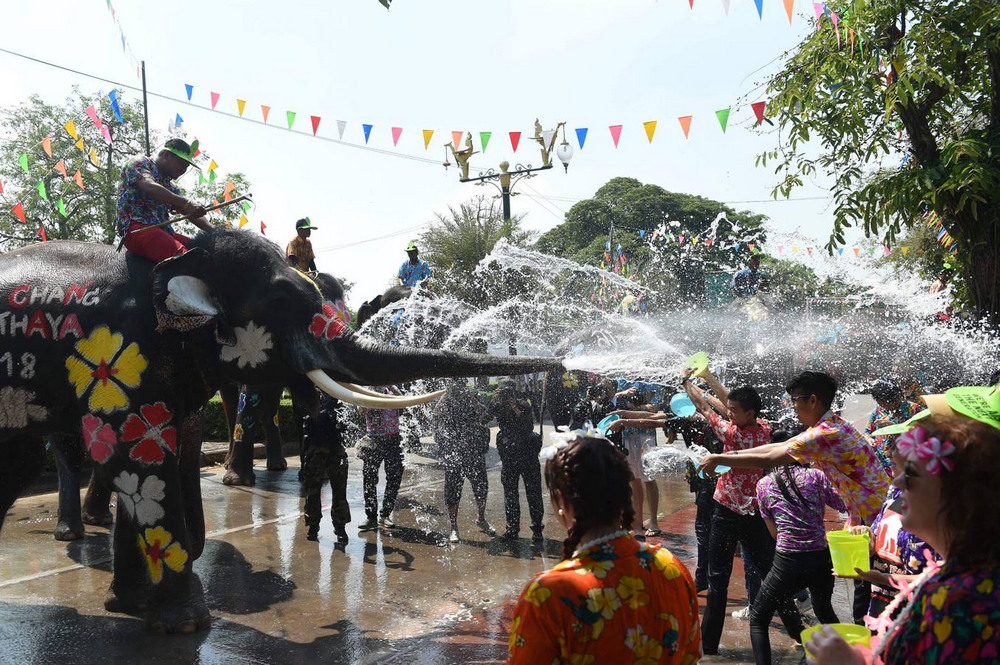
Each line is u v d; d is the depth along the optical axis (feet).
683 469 39.58
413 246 40.22
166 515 17.83
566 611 6.89
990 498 5.66
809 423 13.65
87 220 79.10
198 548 20.34
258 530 27.45
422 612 19.40
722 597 16.44
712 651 16.66
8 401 18.21
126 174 18.85
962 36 27.45
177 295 17.47
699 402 17.49
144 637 17.42
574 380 35.37
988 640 5.37
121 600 18.58
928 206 29.40
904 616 5.93
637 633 7.02
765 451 13.53
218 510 30.37
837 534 11.10
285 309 18.37
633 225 141.49
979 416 6.78
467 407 28.27
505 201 76.89
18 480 20.11
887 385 21.58
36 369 18.10
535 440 26.71
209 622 18.16
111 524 27.96
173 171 19.39
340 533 25.85
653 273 69.92
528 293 67.31
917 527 6.17
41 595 20.17
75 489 25.66
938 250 44.60
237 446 35.27
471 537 27.09
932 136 29.60
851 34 27.40
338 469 25.71
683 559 23.86
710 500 20.45
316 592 20.86
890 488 11.33
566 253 130.52
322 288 22.36
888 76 28.60
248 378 18.81
